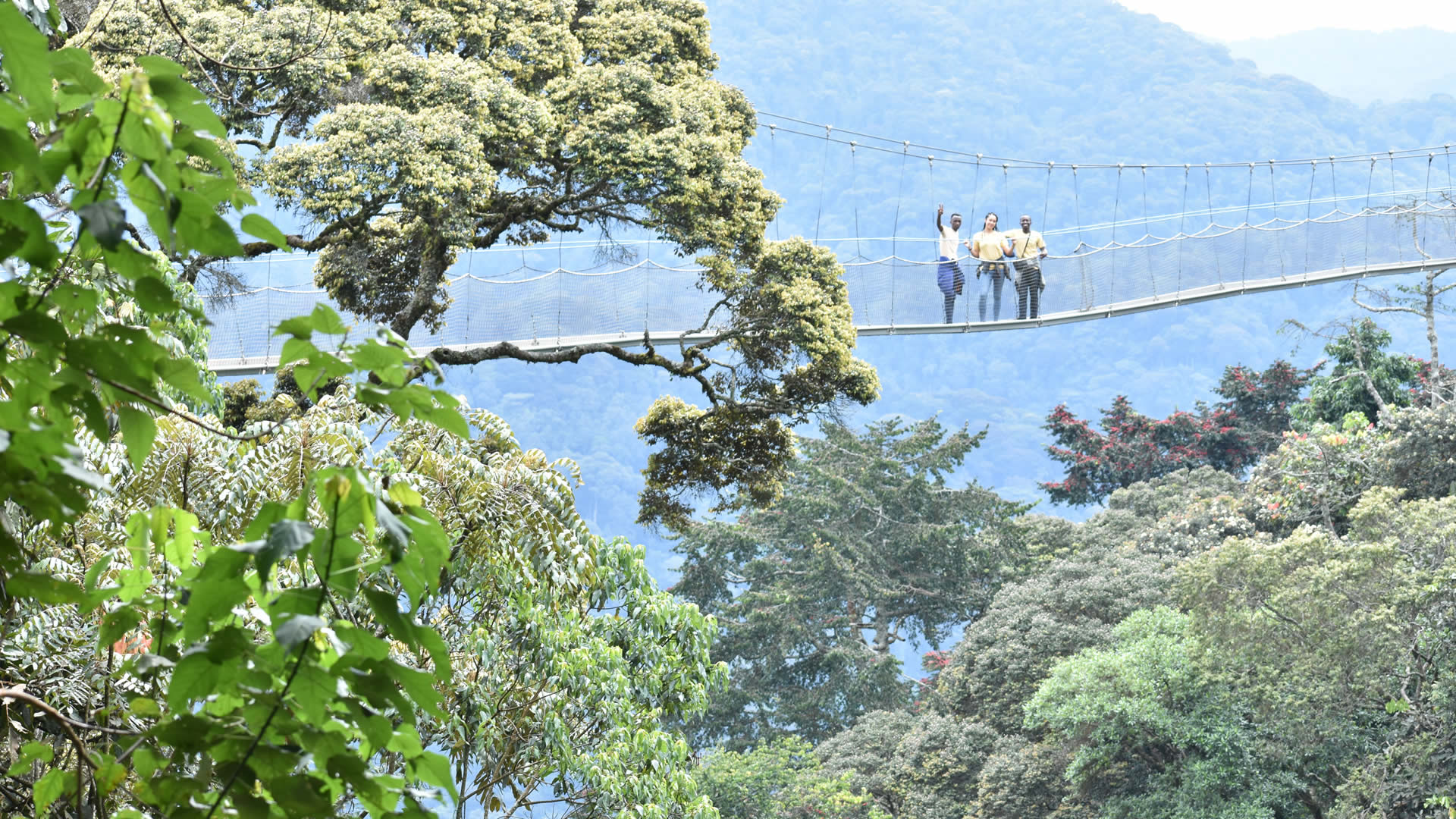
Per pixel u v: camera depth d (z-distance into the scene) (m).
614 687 16.33
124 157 3.05
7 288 3.07
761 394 34.31
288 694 3.13
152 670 3.62
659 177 29.67
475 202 28.00
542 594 14.54
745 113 36.16
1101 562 56.22
